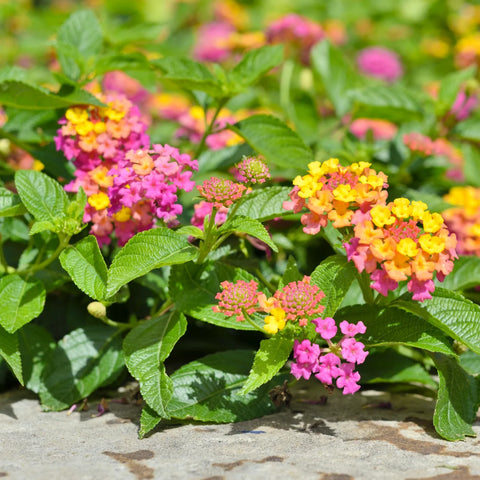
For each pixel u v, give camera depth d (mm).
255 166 834
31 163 999
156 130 1111
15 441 817
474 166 1032
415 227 813
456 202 959
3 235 902
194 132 1016
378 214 813
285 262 947
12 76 910
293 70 1239
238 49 1247
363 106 996
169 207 840
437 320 827
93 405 864
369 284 847
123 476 784
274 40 1117
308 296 808
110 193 848
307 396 872
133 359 837
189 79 897
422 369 873
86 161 873
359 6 1848
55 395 861
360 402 864
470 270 889
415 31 1775
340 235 866
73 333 878
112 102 876
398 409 854
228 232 843
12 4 1401
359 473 785
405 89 988
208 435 824
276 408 849
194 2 1829
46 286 882
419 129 1018
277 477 782
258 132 910
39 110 938
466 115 1097
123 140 876
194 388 845
